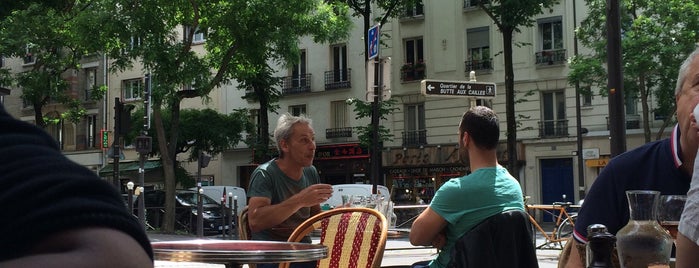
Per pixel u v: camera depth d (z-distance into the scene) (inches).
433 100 1330.0
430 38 1336.1
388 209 258.5
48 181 31.2
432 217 133.7
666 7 939.3
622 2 962.7
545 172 1240.2
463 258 128.9
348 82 1416.1
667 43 935.0
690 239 63.0
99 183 32.9
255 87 1330.0
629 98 1115.9
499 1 1048.8
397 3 1185.4
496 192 132.0
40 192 30.7
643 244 70.7
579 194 1115.9
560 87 1222.9
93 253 29.6
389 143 1370.6
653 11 958.4
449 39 1318.9
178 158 1584.6
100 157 1626.5
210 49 944.3
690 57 85.0
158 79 847.1
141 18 824.3
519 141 1250.6
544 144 1230.3
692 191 63.7
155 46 832.3
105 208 31.4
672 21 935.7
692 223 62.7
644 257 70.6
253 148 1384.1
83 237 30.0
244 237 178.7
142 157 679.1
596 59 1021.8
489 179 133.6
